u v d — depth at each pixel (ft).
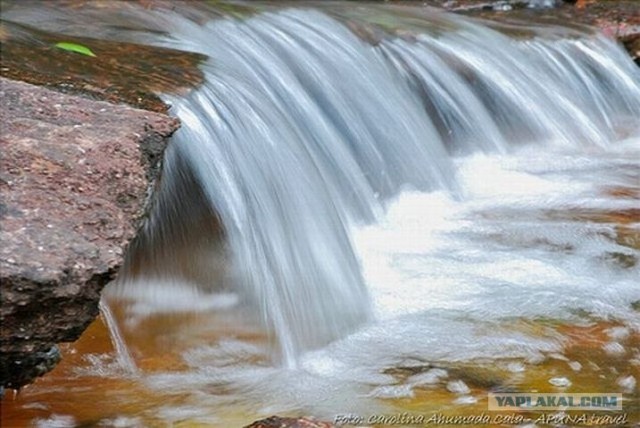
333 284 17.02
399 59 25.93
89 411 12.99
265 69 22.36
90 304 11.60
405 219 20.88
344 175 20.95
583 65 29.73
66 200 12.53
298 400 13.53
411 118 24.38
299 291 16.63
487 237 19.63
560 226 20.20
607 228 20.06
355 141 22.33
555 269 17.93
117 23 23.61
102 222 12.34
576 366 14.40
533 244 19.17
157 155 14.82
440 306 16.53
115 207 12.77
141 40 22.38
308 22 26.05
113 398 13.30
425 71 26.00
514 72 27.81
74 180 13.00
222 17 25.18
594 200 22.00
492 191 23.00
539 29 30.89
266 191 17.97
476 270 17.93
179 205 16.37
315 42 24.77
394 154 23.00
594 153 26.12
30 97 15.10
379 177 22.20
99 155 13.71
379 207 21.18
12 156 13.15
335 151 21.35
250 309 15.89
